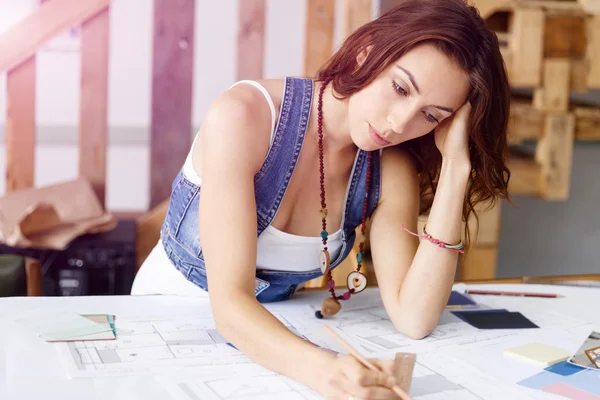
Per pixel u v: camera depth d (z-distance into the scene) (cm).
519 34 310
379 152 161
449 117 148
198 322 138
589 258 402
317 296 165
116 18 346
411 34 128
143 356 117
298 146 144
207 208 130
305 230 153
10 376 106
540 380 116
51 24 342
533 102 325
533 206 397
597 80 318
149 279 170
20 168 351
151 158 355
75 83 350
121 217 359
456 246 143
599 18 315
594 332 143
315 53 353
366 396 99
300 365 109
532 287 179
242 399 102
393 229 156
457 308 158
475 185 159
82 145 350
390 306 144
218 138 133
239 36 355
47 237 304
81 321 133
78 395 101
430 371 118
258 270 152
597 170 397
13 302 145
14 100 346
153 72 351
